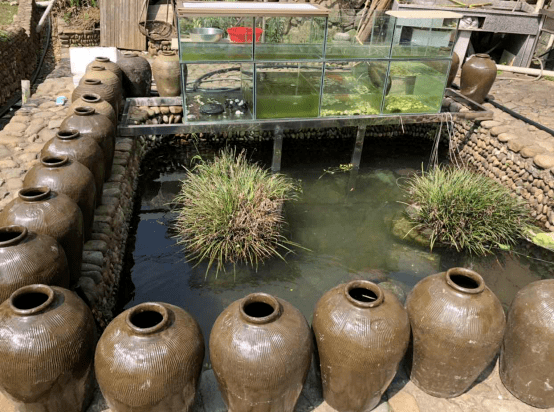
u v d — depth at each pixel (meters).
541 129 6.70
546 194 5.55
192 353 2.36
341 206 6.06
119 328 2.34
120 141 6.18
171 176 6.75
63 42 11.26
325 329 2.53
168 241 5.16
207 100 6.39
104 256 4.08
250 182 5.26
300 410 2.77
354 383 2.56
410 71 6.62
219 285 4.48
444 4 9.77
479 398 2.92
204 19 5.71
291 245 5.14
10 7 12.20
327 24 6.01
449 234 5.16
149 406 2.31
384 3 9.16
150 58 10.48
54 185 3.63
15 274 2.63
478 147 7.02
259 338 2.32
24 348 2.27
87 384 2.60
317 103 6.56
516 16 9.24
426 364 2.76
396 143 8.00
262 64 6.10
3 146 5.56
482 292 2.65
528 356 2.75
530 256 5.07
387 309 2.50
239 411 2.53
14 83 9.59
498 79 9.23
